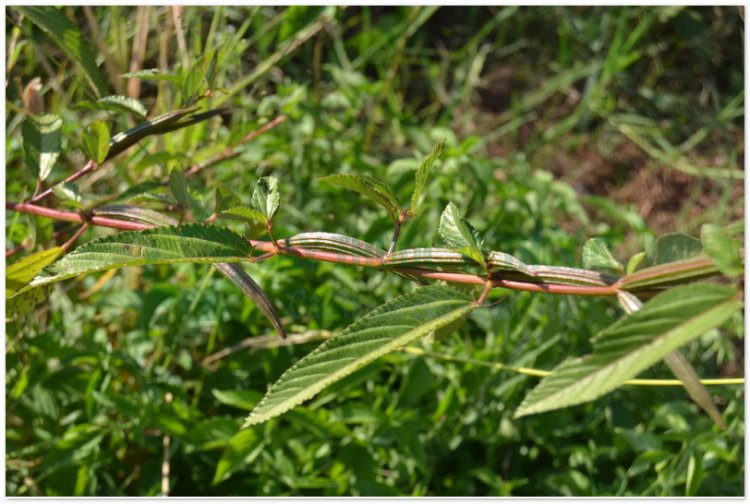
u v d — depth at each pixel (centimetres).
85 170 34
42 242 40
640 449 45
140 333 48
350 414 44
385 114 64
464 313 27
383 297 52
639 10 87
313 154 60
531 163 80
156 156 44
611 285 26
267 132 58
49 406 45
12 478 45
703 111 86
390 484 47
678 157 80
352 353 26
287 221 57
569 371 24
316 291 49
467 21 92
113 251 28
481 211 60
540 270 27
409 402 46
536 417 49
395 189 54
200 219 42
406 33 68
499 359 49
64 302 52
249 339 48
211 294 49
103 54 52
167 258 28
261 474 45
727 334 63
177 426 43
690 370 25
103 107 35
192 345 51
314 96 68
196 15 55
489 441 47
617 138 84
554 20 92
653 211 78
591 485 46
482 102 86
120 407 43
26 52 55
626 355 24
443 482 48
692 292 24
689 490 42
